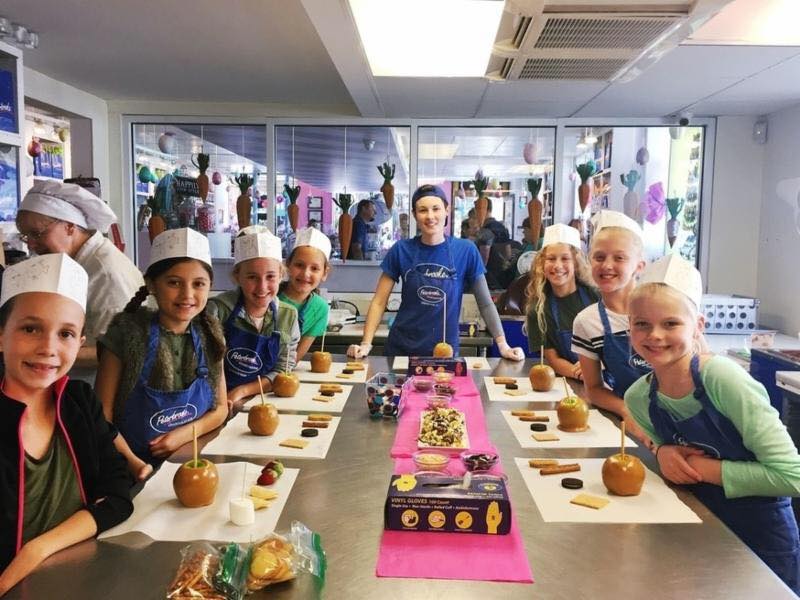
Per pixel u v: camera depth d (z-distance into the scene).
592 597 0.86
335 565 0.94
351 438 1.53
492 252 4.71
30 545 0.94
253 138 4.68
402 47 1.79
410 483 1.11
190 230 1.57
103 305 2.06
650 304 1.29
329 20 2.18
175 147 4.72
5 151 2.98
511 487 1.24
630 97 3.73
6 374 1.09
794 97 3.70
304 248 2.36
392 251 2.87
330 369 2.32
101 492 1.12
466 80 3.28
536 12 1.40
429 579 0.91
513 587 0.89
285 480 1.25
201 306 1.59
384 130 4.65
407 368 2.35
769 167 4.30
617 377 1.83
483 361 2.54
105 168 4.53
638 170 4.57
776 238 4.22
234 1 2.53
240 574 0.87
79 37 2.99
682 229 4.58
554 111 4.22
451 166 4.69
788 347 3.33
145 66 3.53
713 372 1.28
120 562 0.94
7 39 2.85
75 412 1.15
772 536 1.33
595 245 1.87
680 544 1.01
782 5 1.77
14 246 3.05
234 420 1.66
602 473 1.22
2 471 1.02
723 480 1.22
